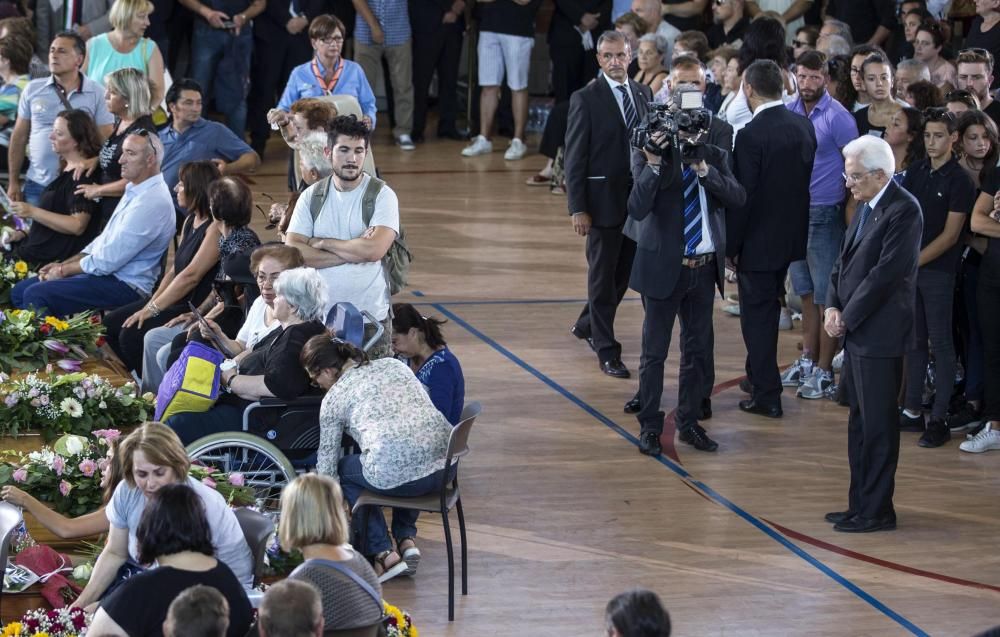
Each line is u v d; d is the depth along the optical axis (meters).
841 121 10.49
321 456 7.25
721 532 8.23
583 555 7.86
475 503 8.57
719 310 13.05
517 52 18.81
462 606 7.19
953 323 10.04
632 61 15.49
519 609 7.18
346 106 10.49
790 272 10.88
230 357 8.36
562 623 7.03
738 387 10.98
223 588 5.29
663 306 9.27
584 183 10.77
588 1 18.70
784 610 7.24
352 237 8.27
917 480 9.15
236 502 7.23
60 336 10.03
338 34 13.23
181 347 8.94
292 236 8.31
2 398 8.53
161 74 14.23
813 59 10.45
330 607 5.39
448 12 19.39
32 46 14.27
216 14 17.31
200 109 12.07
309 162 8.96
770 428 10.06
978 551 8.05
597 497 8.70
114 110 11.50
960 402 10.23
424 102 19.70
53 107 12.70
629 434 9.83
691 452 9.53
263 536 6.14
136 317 9.87
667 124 8.76
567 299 13.09
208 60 17.53
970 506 8.73
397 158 18.95
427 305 12.74
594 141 10.73
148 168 10.55
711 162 9.18
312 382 7.61
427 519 8.34
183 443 7.64
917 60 12.11
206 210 9.86
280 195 16.25
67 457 7.57
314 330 7.66
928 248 9.52
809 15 18.45
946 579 7.66
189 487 5.42
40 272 10.88
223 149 12.12
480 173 18.30
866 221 8.14
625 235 10.02
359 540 7.30
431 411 7.25
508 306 12.82
